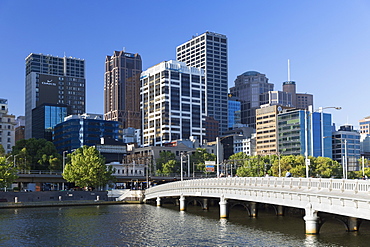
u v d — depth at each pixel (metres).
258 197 72.19
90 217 98.38
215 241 62.38
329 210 54.34
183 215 100.06
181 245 60.62
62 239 68.31
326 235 60.28
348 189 50.62
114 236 70.25
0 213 109.62
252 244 58.66
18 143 184.62
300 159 190.38
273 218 86.94
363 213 47.00
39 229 79.25
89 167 154.50
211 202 128.00
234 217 90.56
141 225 82.81
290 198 63.03
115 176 173.88
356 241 55.88
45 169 181.25
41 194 137.88
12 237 70.62
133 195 148.88
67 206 133.88
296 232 66.44
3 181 133.12
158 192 128.62
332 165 193.62
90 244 63.78
